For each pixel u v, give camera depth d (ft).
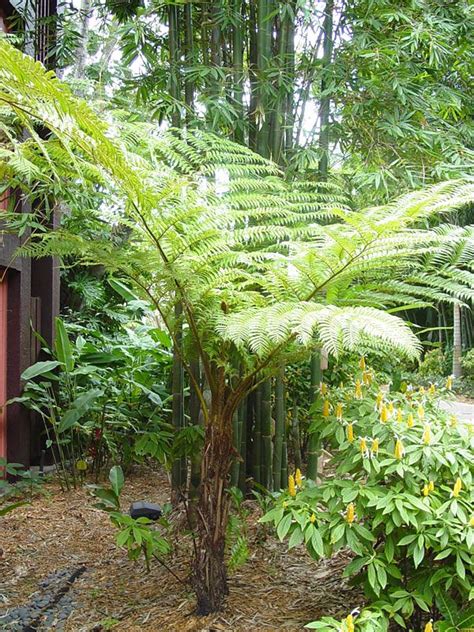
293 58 11.44
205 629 7.10
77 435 15.46
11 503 12.89
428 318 36.63
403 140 11.41
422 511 6.38
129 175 6.00
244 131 11.39
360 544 6.46
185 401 15.10
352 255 6.73
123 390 15.48
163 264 6.91
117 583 8.65
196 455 10.07
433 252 7.73
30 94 5.07
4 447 14.14
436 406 8.31
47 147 6.70
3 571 9.27
